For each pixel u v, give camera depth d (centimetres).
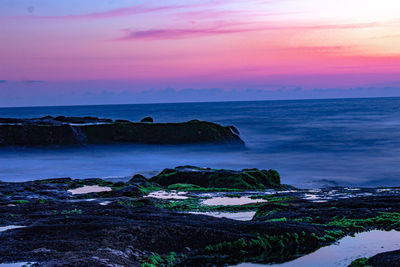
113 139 7875
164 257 1552
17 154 6981
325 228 1933
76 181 3844
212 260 1567
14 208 2459
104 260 1322
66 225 1755
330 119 13700
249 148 7425
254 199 3120
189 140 7925
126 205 2653
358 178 4591
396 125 10681
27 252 1392
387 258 1463
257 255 1630
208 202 2995
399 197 2741
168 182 4166
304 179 4647
